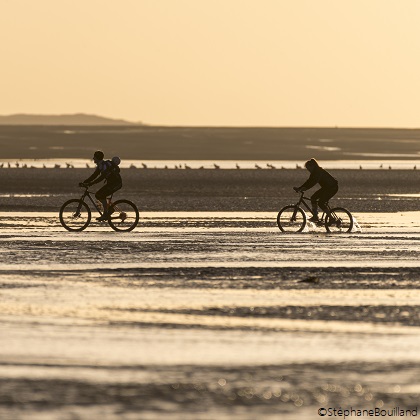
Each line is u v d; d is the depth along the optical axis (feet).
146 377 118.73
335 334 149.18
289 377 119.03
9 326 154.10
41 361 127.65
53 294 191.42
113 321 159.74
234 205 548.72
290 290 200.54
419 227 398.62
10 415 100.53
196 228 385.50
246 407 104.37
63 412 101.86
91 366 124.77
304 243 317.83
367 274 230.27
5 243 310.65
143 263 251.60
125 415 100.73
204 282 212.64
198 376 119.44
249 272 232.53
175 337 145.69
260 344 140.46
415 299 188.03
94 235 347.36
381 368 124.36
